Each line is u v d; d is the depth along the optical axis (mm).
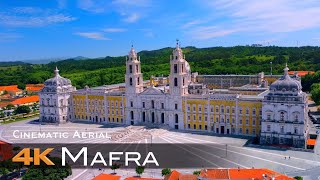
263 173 107375
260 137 171125
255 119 182500
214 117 195000
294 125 162500
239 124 188000
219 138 183625
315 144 167375
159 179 117562
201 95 198750
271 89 167500
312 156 150875
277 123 166125
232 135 188625
